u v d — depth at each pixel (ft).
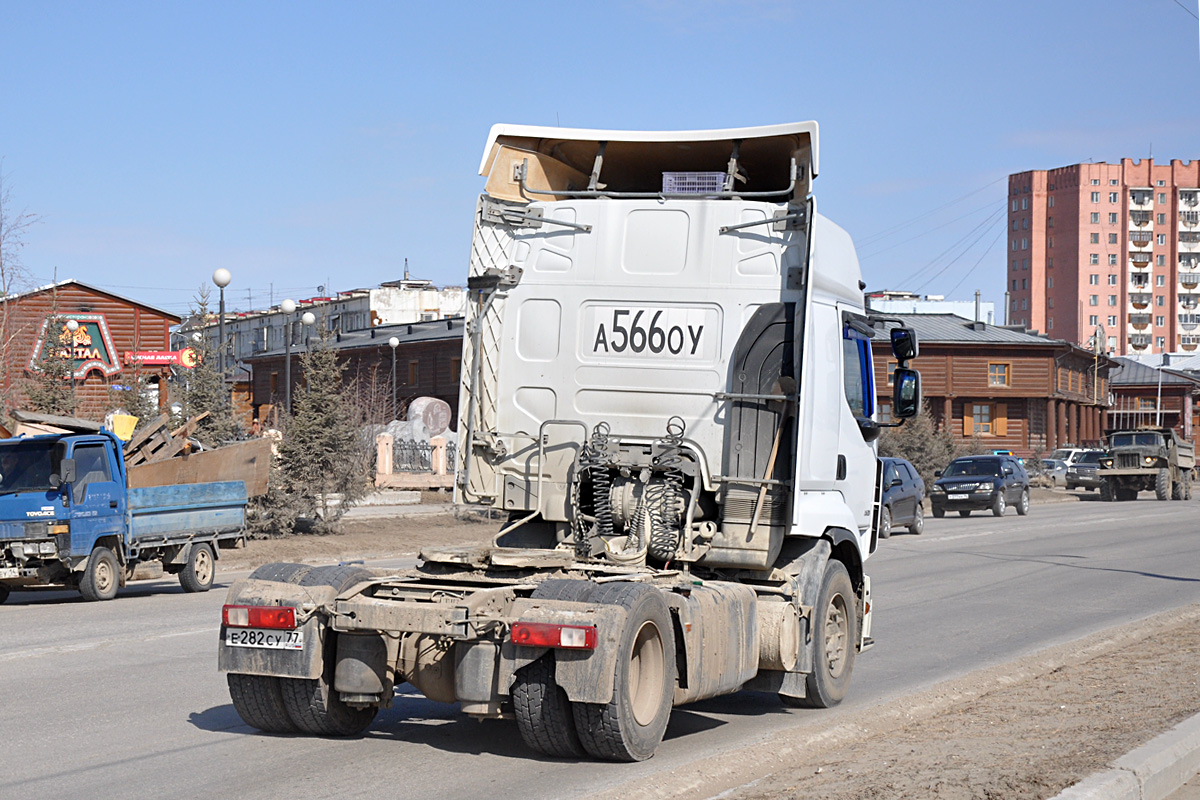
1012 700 29.73
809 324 26.91
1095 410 284.20
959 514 135.64
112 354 150.71
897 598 55.52
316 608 23.66
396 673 24.48
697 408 27.58
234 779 22.16
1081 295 540.93
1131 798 20.15
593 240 28.71
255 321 309.83
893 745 24.20
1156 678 31.99
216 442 87.56
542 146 30.42
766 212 27.99
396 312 282.36
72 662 36.22
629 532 26.89
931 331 237.45
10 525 52.29
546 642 21.62
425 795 20.95
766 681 28.22
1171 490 168.55
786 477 26.99
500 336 28.94
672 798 20.77
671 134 29.63
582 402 28.25
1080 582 62.39
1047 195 555.28
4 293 111.96
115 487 55.21
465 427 28.89
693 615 24.04
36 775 22.53
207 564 60.80
